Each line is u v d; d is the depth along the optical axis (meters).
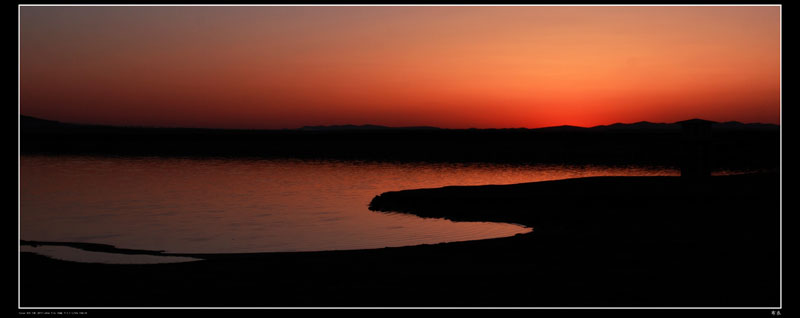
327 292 12.33
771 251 14.88
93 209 34.59
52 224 28.72
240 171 67.94
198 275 13.90
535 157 102.06
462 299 11.65
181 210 33.94
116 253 20.00
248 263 15.05
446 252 15.84
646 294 11.65
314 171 67.69
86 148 139.00
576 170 67.50
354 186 48.84
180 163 84.88
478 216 25.28
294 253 16.55
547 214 23.88
